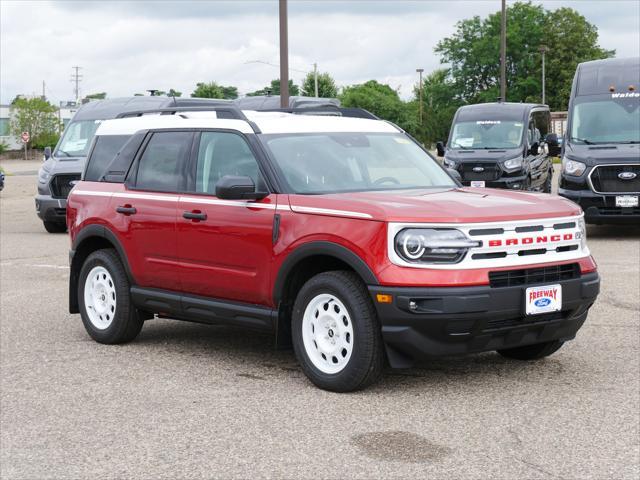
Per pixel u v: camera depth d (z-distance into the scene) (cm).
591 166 1578
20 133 10294
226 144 752
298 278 694
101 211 841
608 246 1490
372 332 634
